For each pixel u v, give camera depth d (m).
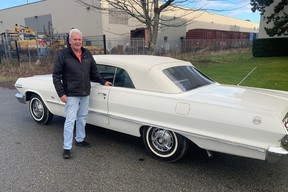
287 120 2.94
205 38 35.66
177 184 3.14
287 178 3.26
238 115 2.98
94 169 3.51
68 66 3.72
